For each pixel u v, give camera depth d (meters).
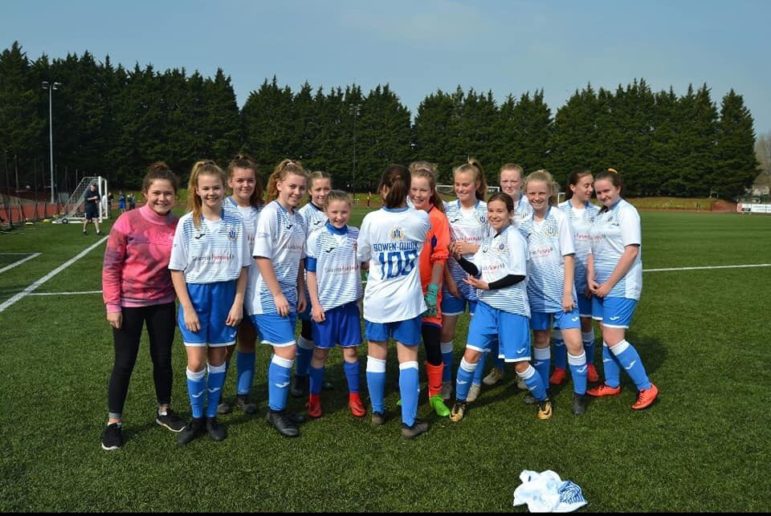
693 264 12.88
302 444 3.65
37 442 3.62
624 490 3.08
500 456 3.48
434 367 4.25
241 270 3.74
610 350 4.36
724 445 3.63
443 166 67.69
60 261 12.26
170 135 59.19
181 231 3.54
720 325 6.97
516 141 65.88
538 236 4.29
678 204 59.56
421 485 3.12
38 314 7.25
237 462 3.38
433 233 4.20
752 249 16.19
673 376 5.03
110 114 56.78
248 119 66.12
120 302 3.60
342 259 4.01
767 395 4.55
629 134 62.81
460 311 4.59
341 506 2.91
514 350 3.97
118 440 3.56
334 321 4.01
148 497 2.98
